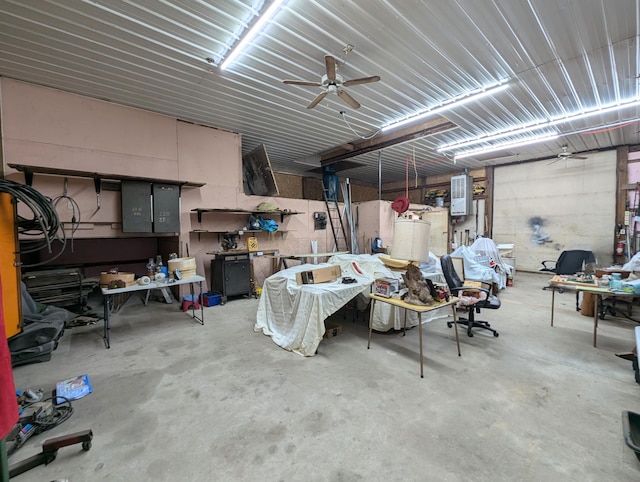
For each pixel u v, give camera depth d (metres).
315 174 9.18
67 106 3.82
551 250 7.10
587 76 3.44
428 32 2.70
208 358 2.77
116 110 4.17
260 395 2.16
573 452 1.60
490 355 2.82
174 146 4.70
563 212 6.90
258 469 1.51
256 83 3.63
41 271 4.01
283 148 6.58
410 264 2.74
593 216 6.47
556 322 3.77
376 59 3.13
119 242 5.53
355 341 3.21
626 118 4.71
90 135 3.99
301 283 3.23
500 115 4.59
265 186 5.88
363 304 3.64
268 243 5.93
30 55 3.01
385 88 3.76
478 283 3.98
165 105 4.25
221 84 3.65
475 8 2.41
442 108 4.34
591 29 2.65
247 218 5.61
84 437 1.61
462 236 8.75
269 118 4.77
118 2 2.32
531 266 7.42
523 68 3.28
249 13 2.49
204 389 2.24
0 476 1.19
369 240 7.20
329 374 2.46
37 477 1.46
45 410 1.89
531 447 1.64
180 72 3.37
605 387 2.24
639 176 5.93
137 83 3.62
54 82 3.58
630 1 2.32
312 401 2.08
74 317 3.94
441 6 2.38
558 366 2.58
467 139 5.88
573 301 4.79
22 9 2.36
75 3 2.32
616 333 3.36
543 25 2.60
